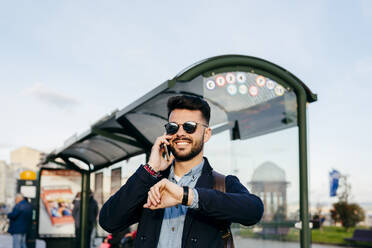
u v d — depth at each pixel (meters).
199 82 4.11
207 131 1.76
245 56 4.16
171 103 1.73
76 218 10.27
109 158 8.35
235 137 4.47
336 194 17.27
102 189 9.18
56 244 10.50
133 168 6.80
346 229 17.77
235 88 4.22
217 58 4.06
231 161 4.46
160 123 5.18
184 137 1.69
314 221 4.34
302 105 4.37
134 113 4.99
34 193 10.55
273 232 4.38
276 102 4.39
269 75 4.33
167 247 1.61
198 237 1.58
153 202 1.46
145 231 1.66
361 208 18.02
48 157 9.75
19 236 9.95
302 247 4.18
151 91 4.02
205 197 1.48
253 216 1.57
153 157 1.65
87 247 10.03
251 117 4.43
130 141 5.95
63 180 10.91
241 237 4.46
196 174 1.73
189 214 1.60
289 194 4.36
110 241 7.76
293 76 4.41
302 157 4.30
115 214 1.63
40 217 10.57
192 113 1.72
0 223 19.78
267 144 4.45
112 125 5.84
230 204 1.52
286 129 4.41
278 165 4.41
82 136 6.50
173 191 1.46
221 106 4.34
